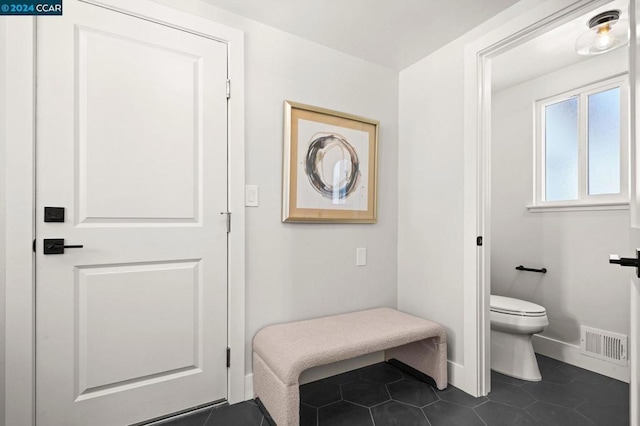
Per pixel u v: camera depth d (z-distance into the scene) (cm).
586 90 236
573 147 246
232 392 180
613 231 216
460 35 203
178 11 167
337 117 219
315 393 194
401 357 227
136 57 158
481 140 193
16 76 135
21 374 135
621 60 214
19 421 135
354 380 210
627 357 207
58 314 143
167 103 166
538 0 163
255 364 182
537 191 263
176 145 168
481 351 191
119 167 155
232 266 181
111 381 153
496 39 180
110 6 152
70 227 145
